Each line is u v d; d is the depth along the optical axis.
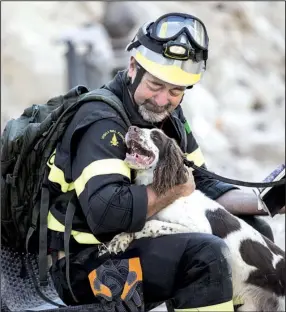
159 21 7.62
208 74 34.66
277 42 41.75
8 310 8.03
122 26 27.81
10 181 7.85
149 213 7.56
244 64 38.19
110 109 7.61
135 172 7.70
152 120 7.85
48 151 7.74
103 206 7.23
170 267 7.50
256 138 27.08
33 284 8.32
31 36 30.39
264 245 8.32
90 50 23.81
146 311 7.90
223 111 32.41
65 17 32.53
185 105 26.78
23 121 8.07
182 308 7.52
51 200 7.83
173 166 7.61
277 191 8.27
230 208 8.76
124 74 7.94
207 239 7.52
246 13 41.16
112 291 7.41
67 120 7.69
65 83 29.20
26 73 29.34
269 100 35.72
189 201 8.08
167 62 7.51
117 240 7.59
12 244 8.27
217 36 38.16
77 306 7.51
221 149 25.42
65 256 7.59
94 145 7.45
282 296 8.40
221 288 7.41
